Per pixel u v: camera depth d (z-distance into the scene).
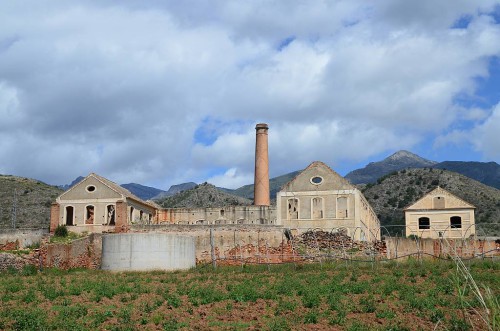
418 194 141.75
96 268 54.50
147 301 32.50
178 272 46.16
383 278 38.06
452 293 32.78
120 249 48.09
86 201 74.44
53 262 55.56
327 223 69.62
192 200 155.00
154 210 83.06
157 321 27.62
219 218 79.94
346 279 38.72
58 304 32.56
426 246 52.62
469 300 29.98
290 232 61.75
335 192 70.19
